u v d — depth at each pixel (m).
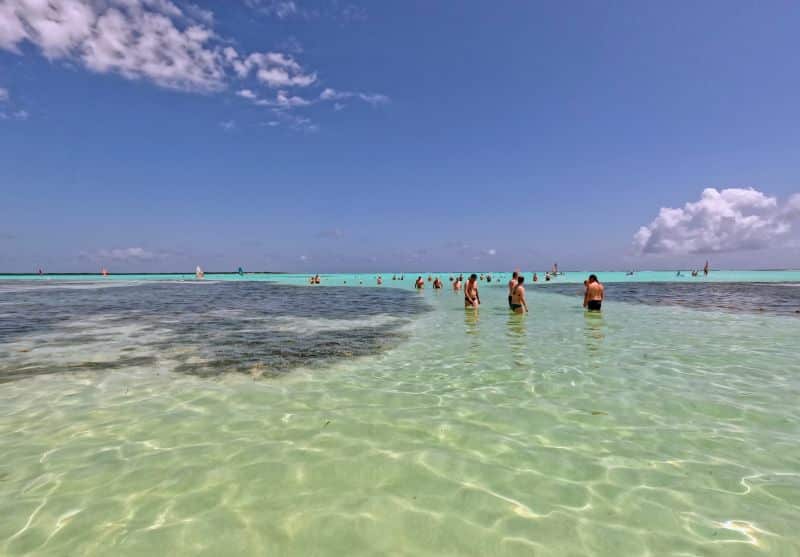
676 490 3.26
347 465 3.71
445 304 20.52
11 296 26.55
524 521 2.90
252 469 3.64
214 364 7.52
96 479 3.47
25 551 2.59
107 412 5.07
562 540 2.69
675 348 8.71
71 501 3.15
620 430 4.43
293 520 2.91
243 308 18.44
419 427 4.57
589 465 3.68
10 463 3.75
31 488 3.33
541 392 5.77
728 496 3.17
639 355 8.05
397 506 3.08
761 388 5.83
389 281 59.94
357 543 2.68
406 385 6.20
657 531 2.77
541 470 3.60
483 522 2.89
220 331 11.50
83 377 6.63
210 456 3.89
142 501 3.15
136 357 8.07
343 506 3.09
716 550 2.58
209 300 23.36
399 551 2.60
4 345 9.29
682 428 4.46
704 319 13.46
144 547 2.62
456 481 3.44
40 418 4.86
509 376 6.62
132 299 24.05
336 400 5.51
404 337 10.43
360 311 17.00
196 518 2.93
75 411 5.10
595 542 2.67
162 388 6.05
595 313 15.56
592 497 3.18
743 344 9.09
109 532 2.78
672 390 5.78
